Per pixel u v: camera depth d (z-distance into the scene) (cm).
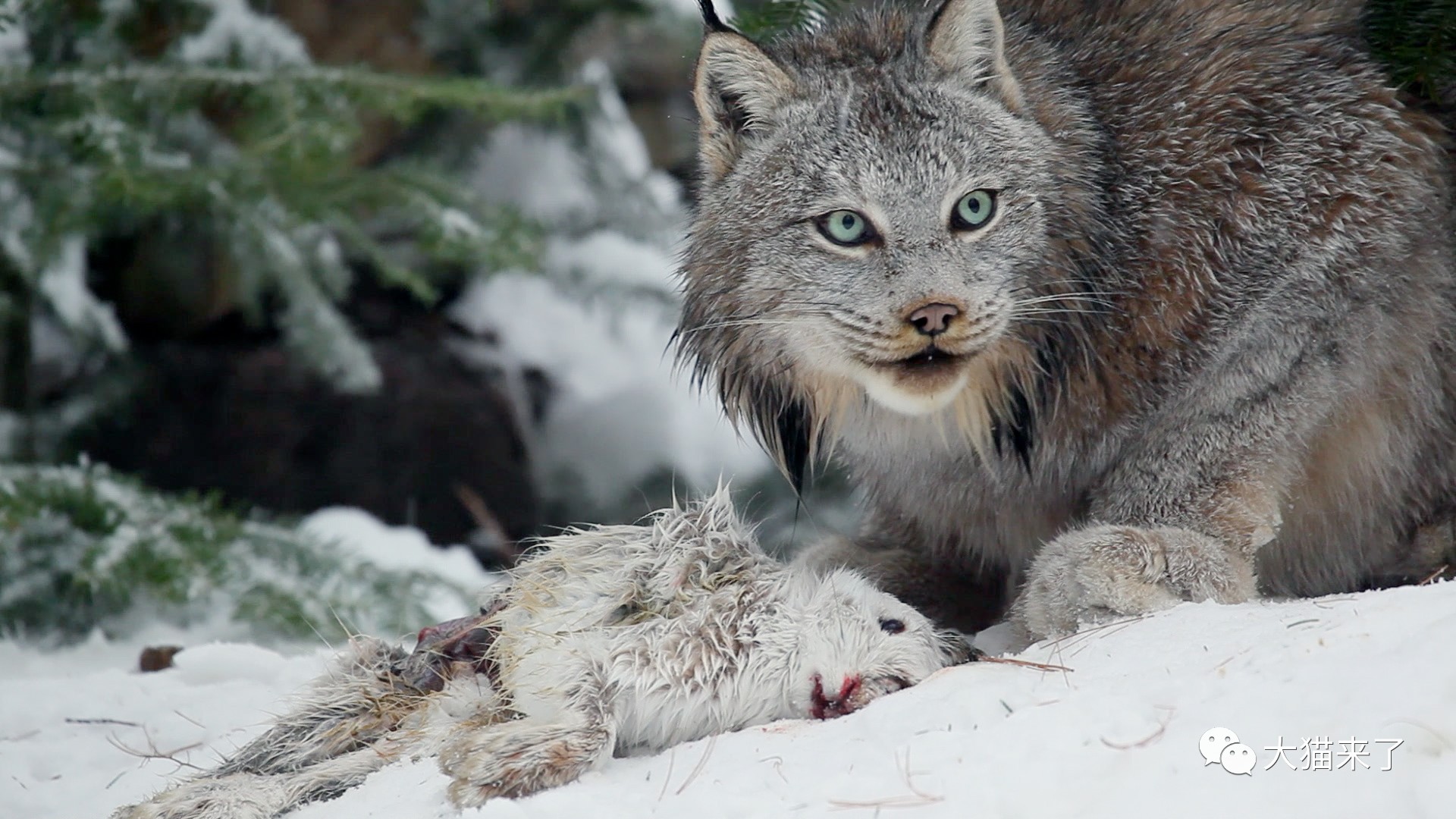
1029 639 815
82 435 1741
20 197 1473
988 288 807
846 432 899
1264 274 842
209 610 1388
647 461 1953
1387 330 855
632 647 671
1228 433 847
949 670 682
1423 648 564
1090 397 862
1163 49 888
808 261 827
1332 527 899
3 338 1631
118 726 912
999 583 980
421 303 1947
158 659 1082
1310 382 841
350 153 1738
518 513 1891
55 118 1410
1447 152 898
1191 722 557
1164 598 783
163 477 1783
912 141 814
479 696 745
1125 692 594
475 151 1912
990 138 823
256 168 1488
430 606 1462
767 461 1852
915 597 967
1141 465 865
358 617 1345
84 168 1461
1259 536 842
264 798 678
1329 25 907
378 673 764
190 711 925
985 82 844
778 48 930
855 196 812
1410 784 498
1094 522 877
